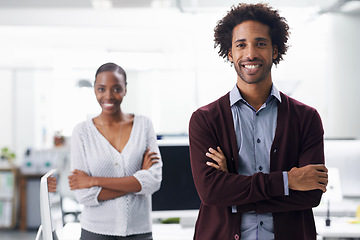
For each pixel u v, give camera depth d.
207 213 1.77
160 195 3.05
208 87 8.39
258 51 1.72
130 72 9.12
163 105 9.03
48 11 7.43
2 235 6.81
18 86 8.95
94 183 2.34
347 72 7.07
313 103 7.50
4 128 9.00
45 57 8.59
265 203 1.68
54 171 2.02
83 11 7.45
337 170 3.26
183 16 7.41
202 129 1.82
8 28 7.62
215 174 1.73
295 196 1.67
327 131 7.29
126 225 2.35
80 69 8.66
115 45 8.41
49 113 8.93
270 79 1.78
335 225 3.20
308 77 7.48
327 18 7.03
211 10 6.29
